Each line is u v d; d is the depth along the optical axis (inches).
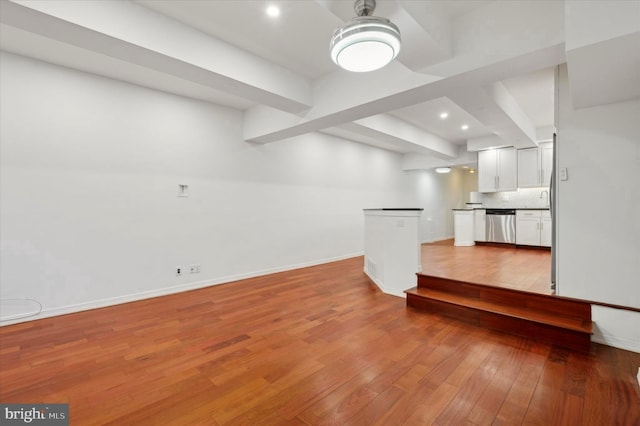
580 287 102.8
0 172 115.3
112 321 118.8
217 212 177.5
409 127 206.8
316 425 61.6
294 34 107.3
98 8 83.0
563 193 105.4
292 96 134.7
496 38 89.0
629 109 94.4
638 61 69.4
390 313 126.3
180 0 89.5
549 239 244.2
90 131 135.0
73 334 106.6
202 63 104.8
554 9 80.0
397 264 153.3
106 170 139.1
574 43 64.7
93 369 83.4
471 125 212.2
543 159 235.8
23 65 119.9
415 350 93.6
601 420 62.4
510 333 105.8
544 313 107.6
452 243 308.7
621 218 96.0
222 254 179.5
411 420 62.9
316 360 87.7
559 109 105.9
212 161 175.5
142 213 149.5
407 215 149.7
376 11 76.9
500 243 270.7
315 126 156.4
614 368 82.7
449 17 95.7
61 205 127.6
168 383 76.6
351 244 266.8
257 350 94.0
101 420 63.4
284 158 214.2
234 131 185.5
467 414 64.6
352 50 73.1
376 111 132.9
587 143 101.0
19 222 118.8
